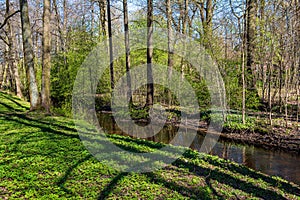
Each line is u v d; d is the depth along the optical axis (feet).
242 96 41.93
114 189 16.55
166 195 16.34
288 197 17.78
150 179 18.66
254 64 43.52
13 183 16.26
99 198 15.38
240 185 19.26
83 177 17.99
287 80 41.06
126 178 18.38
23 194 15.08
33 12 78.79
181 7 58.34
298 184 21.83
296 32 36.58
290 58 38.96
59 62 58.03
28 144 24.86
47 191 15.58
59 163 20.15
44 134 29.30
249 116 42.45
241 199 16.76
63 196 15.19
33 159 20.56
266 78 47.55
